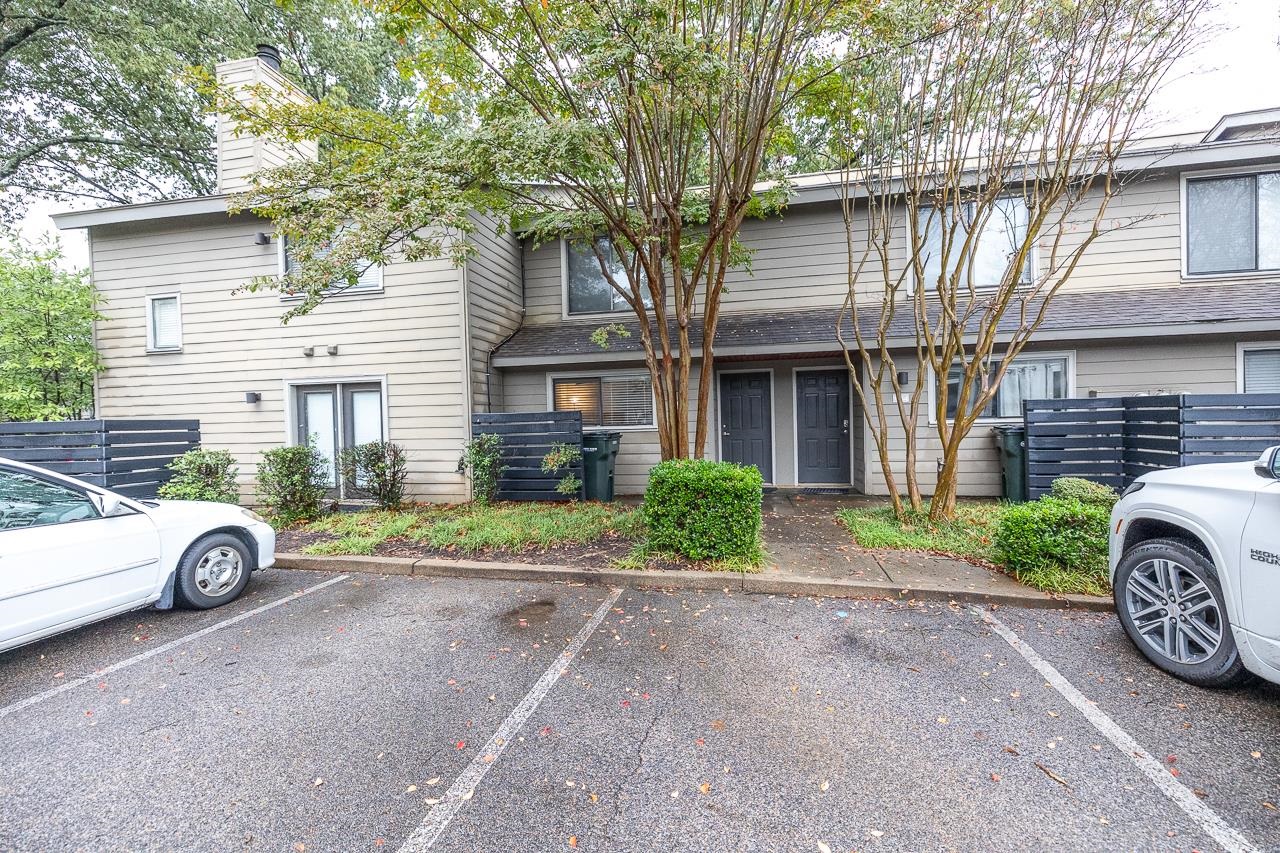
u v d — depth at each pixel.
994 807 1.88
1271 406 5.04
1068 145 5.32
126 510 3.57
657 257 5.70
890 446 7.63
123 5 13.13
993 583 4.02
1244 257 6.83
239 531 4.29
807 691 2.67
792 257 8.24
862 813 1.86
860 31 4.62
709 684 2.76
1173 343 6.73
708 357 5.68
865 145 5.74
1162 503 2.83
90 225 8.39
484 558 4.91
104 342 8.73
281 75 8.38
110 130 15.05
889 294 5.81
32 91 14.25
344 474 7.18
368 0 5.02
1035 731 2.30
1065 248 7.30
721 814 1.87
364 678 2.89
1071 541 3.90
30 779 2.10
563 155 4.64
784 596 4.07
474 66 5.47
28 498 3.14
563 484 7.11
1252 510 2.38
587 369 8.57
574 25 4.20
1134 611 2.97
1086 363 6.99
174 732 2.41
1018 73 4.90
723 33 4.71
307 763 2.18
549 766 2.14
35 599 2.99
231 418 8.47
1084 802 1.89
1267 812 1.83
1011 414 7.32
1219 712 2.40
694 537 4.55
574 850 1.72
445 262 7.82
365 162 5.28
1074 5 4.48
